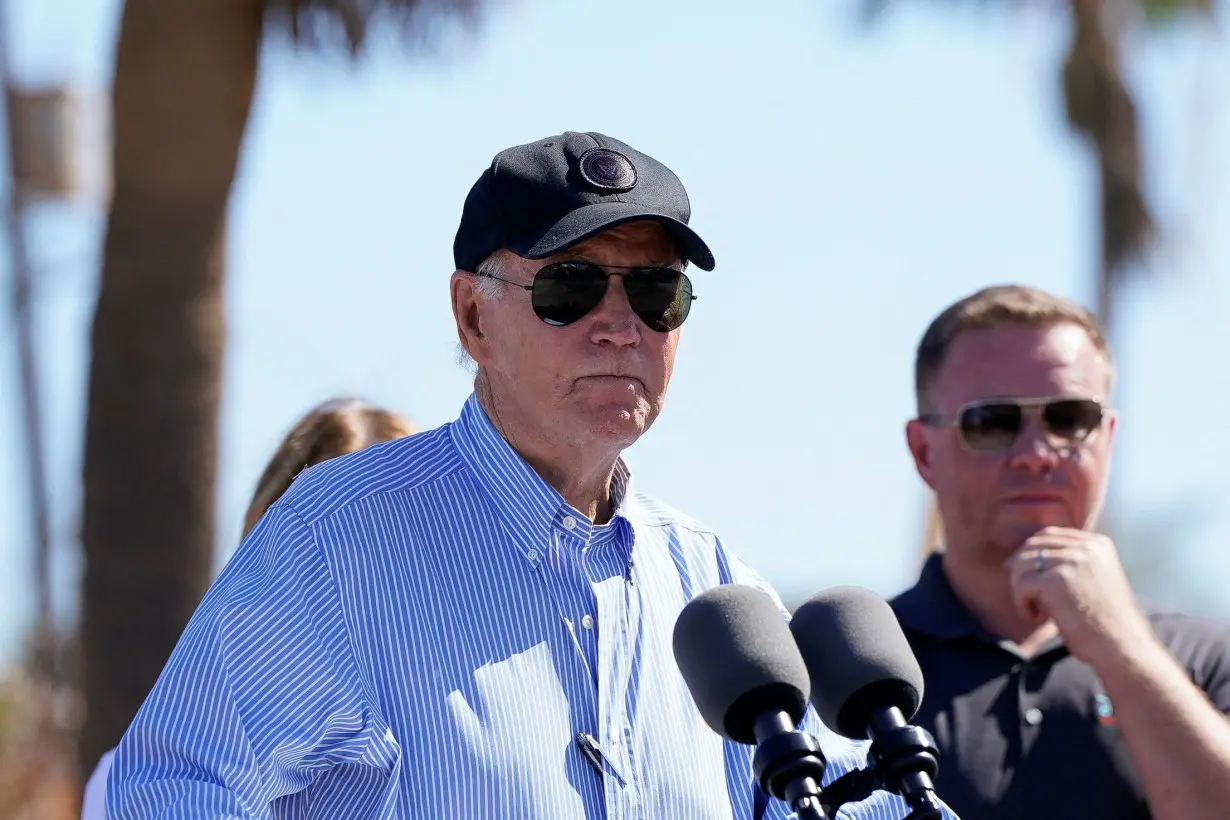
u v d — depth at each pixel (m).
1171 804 14.60
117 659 28.59
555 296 11.58
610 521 12.21
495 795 10.93
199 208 29.17
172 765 10.57
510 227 11.75
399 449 12.13
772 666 10.31
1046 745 15.38
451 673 11.17
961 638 15.97
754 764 10.18
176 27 28.98
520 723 11.16
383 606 11.24
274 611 10.95
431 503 11.78
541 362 11.62
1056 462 16.00
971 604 16.27
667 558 12.59
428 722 11.02
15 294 37.94
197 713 10.66
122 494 28.88
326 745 10.87
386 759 10.87
